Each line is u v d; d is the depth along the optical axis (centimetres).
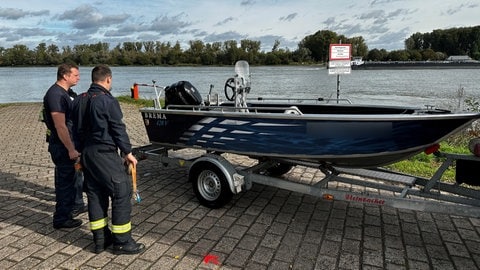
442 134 368
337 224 417
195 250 360
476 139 342
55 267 332
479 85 2755
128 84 3506
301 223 420
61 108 384
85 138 345
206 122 467
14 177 593
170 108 530
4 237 389
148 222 422
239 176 442
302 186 415
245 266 333
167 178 582
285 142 415
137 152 544
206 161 448
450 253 357
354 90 2481
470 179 357
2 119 1284
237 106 495
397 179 422
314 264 336
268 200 488
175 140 505
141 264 337
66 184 400
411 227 410
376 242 377
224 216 438
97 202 353
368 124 378
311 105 547
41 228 411
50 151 399
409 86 2756
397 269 330
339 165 447
